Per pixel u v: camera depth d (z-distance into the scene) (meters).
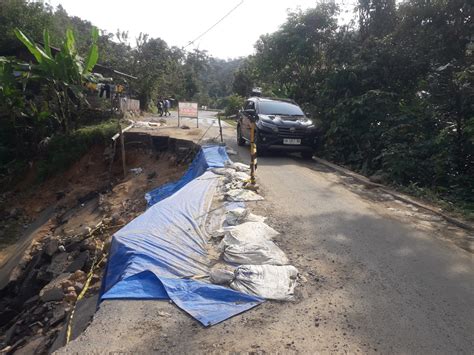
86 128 16.91
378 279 4.34
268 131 10.78
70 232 10.53
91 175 14.97
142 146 15.20
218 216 6.06
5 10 23.97
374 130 11.34
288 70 16.61
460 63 10.04
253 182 7.70
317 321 3.50
